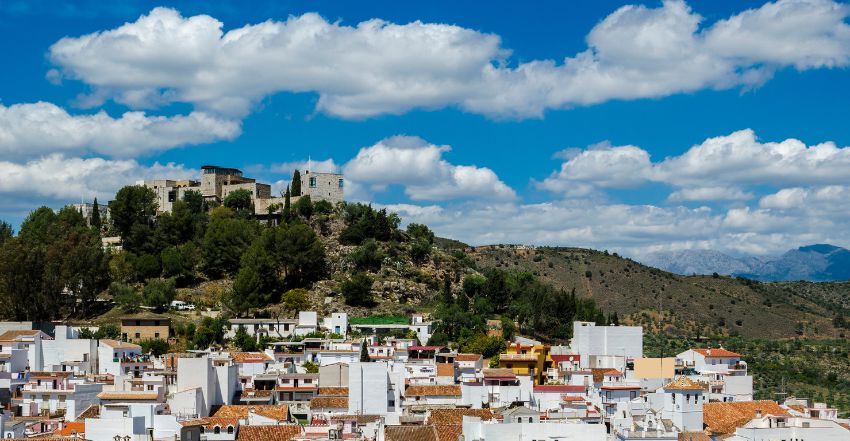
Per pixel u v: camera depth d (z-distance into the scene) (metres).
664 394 186.62
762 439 170.38
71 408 191.00
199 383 194.38
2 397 198.50
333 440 162.62
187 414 178.25
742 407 198.12
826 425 173.88
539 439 153.62
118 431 161.38
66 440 151.88
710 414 193.25
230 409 193.62
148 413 171.62
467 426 155.88
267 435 165.50
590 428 154.25
